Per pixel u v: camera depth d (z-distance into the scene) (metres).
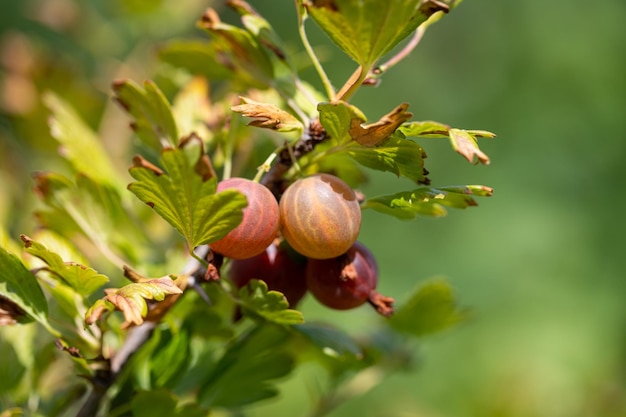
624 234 1.07
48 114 0.53
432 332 0.40
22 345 0.38
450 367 0.89
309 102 0.37
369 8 0.31
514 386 0.62
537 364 0.89
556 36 1.21
